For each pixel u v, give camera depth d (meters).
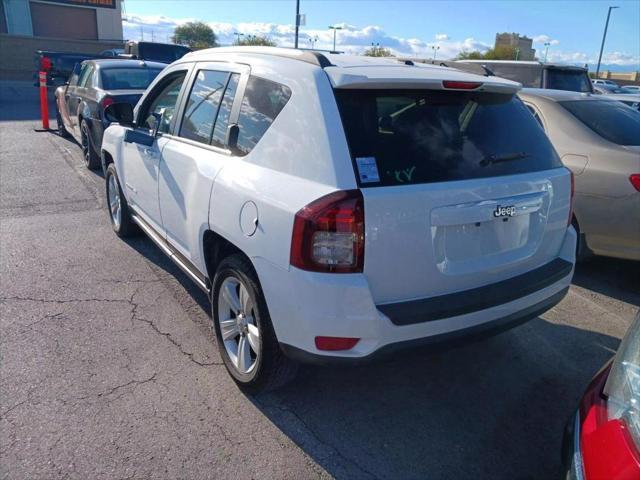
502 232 3.00
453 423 3.16
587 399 2.22
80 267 5.16
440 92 2.98
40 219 6.57
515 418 3.22
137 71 9.10
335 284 2.56
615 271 5.62
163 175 4.21
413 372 3.66
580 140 5.09
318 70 2.89
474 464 2.84
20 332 3.94
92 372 3.48
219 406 3.21
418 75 2.91
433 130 2.86
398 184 2.65
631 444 1.79
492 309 2.92
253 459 2.80
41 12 35.34
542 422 3.20
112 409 3.13
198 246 3.67
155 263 5.30
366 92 2.80
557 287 3.32
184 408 3.18
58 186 8.09
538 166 3.23
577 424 2.17
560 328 4.36
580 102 5.57
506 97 3.33
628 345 2.18
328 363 2.70
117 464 2.73
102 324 4.10
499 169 2.99
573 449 2.08
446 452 2.92
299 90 2.91
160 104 4.70
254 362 3.21
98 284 4.80
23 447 2.81
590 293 5.07
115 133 5.64
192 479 2.65
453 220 2.76
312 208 2.58
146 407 3.17
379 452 2.90
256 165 3.08
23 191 7.77
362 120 2.72
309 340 2.68
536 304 3.19
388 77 2.77
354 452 2.89
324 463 2.80
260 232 2.86
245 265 3.11
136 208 5.18
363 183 2.58
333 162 2.63
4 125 14.12
